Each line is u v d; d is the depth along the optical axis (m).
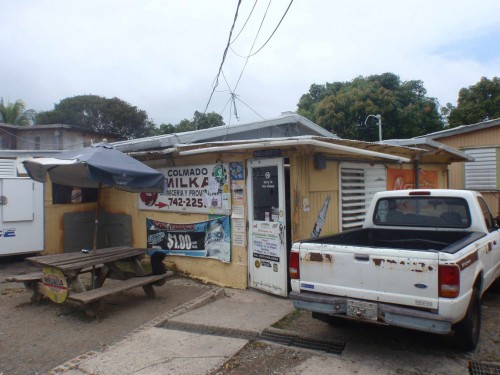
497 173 13.65
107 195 10.16
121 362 4.27
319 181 6.97
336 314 4.24
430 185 11.89
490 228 5.83
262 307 6.09
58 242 10.11
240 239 7.17
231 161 7.25
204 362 4.24
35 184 9.81
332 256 4.34
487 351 4.46
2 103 29.05
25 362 4.40
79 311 6.06
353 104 24.98
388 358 4.29
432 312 3.77
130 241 9.40
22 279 6.27
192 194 7.96
